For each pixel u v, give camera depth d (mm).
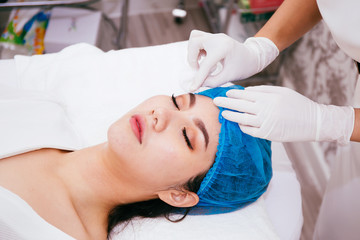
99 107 1341
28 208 916
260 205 1153
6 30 1754
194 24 2844
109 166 1048
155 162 980
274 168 1308
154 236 1062
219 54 1084
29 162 1053
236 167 1000
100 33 2205
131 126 994
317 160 2023
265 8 2076
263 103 969
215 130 1017
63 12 2102
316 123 979
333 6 928
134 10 2877
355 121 979
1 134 1053
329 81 1875
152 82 1398
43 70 1419
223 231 1071
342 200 1354
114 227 1108
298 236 1194
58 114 1237
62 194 1027
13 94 1229
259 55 1190
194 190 1048
